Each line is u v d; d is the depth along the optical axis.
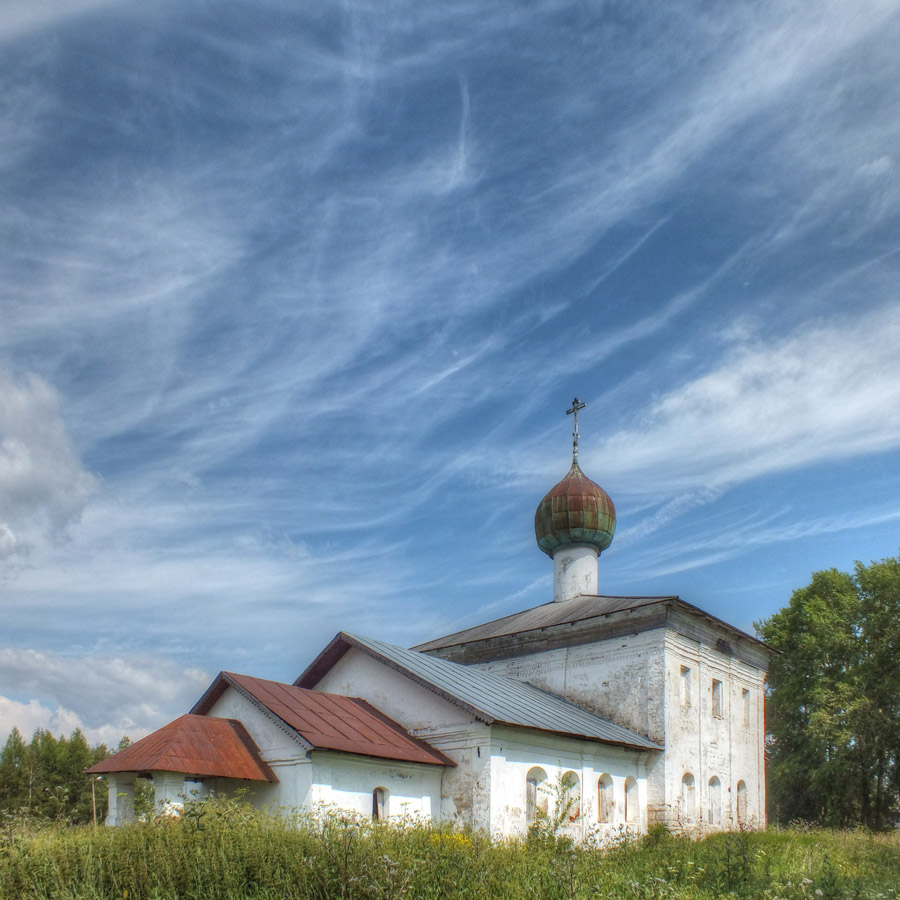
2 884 12.94
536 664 32.56
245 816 15.81
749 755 33.31
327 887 13.31
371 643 26.69
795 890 16.78
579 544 36.78
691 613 31.11
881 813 41.19
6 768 53.53
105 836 14.99
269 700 23.08
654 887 15.36
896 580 39.84
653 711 29.19
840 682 40.47
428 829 18.03
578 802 25.31
